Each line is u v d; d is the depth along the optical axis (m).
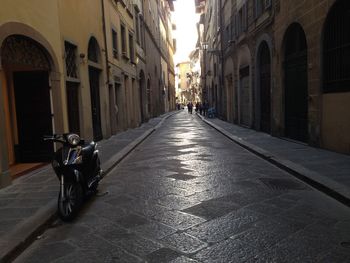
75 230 4.96
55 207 5.70
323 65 10.44
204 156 10.96
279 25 13.74
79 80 12.47
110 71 17.39
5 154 7.32
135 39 25.70
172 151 12.30
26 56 9.07
